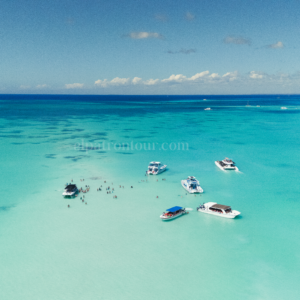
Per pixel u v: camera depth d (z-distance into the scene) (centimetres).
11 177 6294
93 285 2989
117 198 5184
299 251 3575
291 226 4191
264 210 4719
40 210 4672
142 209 4741
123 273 3162
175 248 3628
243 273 3178
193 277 3112
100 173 6638
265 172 6781
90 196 5266
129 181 6122
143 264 3312
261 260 3403
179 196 5312
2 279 3067
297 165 7344
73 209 4716
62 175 6456
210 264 3319
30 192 5444
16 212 4600
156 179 6272
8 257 3428
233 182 6094
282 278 3105
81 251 3547
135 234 3947
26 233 3962
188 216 4506
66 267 3253
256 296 2853
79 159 7812
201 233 3991
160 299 2809
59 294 2873
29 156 8044
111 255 3472
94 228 4103
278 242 3775
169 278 3095
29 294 2873
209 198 5222
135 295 2856
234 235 3938
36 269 3222
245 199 5178
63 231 4012
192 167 7200
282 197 5266
